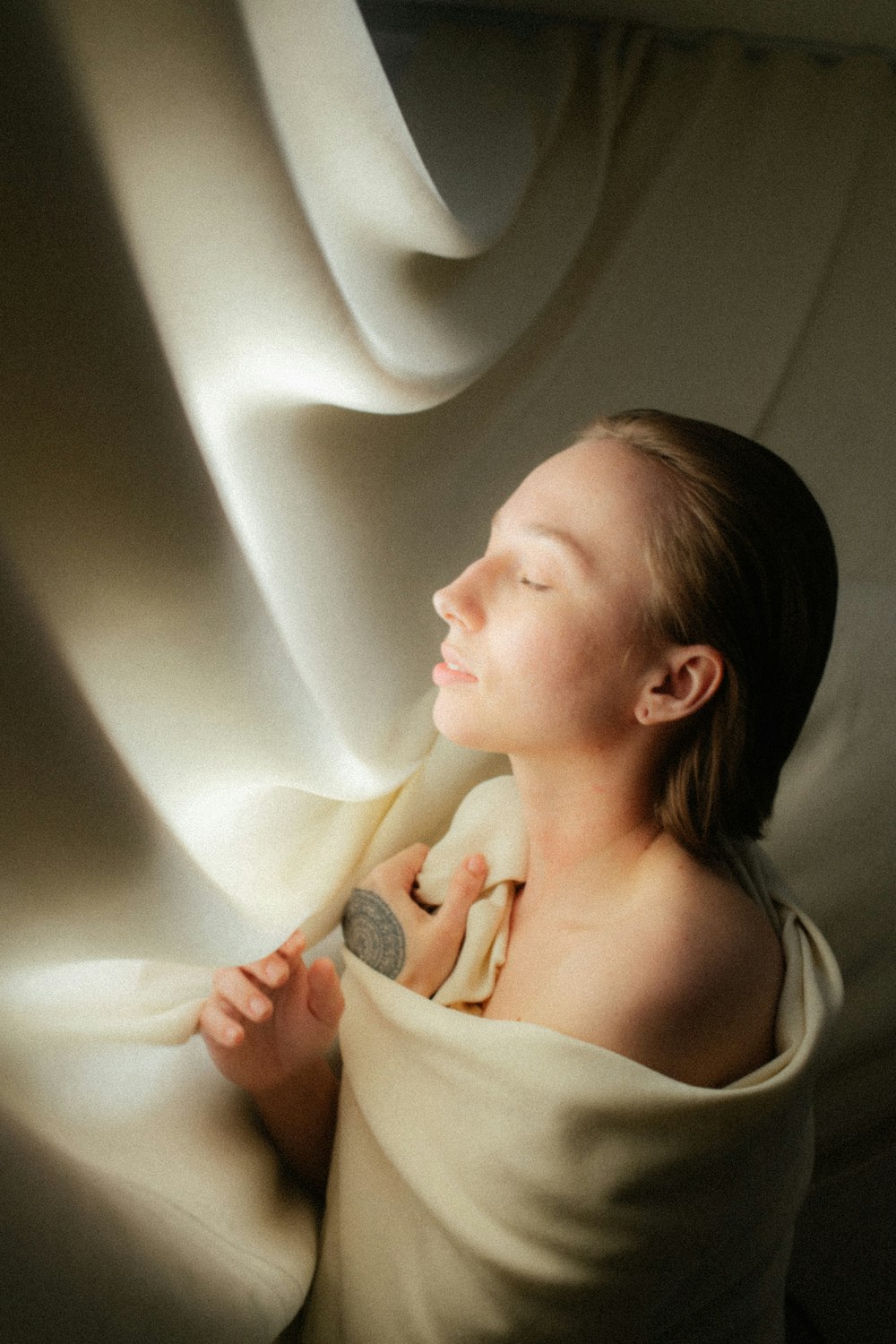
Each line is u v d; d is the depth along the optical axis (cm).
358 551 78
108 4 41
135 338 44
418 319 76
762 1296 74
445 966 77
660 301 107
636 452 68
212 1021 68
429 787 92
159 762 55
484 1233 62
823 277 111
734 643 67
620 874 72
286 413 67
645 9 104
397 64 108
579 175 99
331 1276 70
